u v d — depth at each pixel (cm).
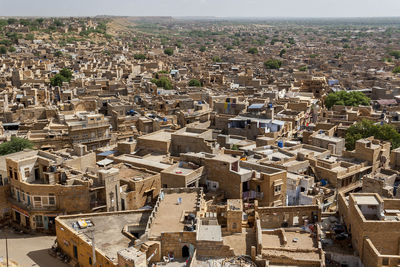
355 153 9994
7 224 7900
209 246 5759
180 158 8894
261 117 12531
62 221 6844
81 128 11769
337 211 7194
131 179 8119
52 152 8925
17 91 16925
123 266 5341
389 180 8844
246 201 7825
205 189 8206
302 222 6756
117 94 17688
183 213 6569
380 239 5669
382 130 11556
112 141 12475
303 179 8375
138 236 6675
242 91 18912
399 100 17888
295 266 5612
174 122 14175
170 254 5997
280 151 10006
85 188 7425
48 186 7431
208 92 17988
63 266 6538
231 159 8075
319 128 12756
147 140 10238
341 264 5878
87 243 6156
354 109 14850
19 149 10294
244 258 5709
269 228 6712
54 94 17912
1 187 7825
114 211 7362
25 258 6712
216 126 12862
